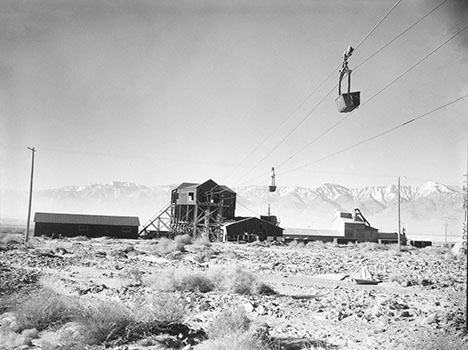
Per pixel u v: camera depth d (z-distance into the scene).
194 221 86.69
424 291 21.20
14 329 12.73
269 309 15.81
